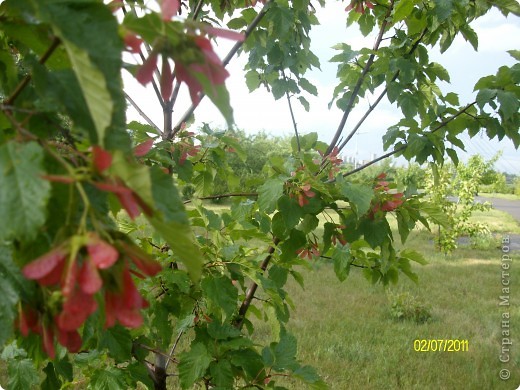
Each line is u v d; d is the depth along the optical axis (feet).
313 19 9.62
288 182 6.84
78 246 1.77
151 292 6.63
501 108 7.87
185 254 2.07
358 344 17.48
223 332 6.17
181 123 7.50
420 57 9.17
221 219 6.91
